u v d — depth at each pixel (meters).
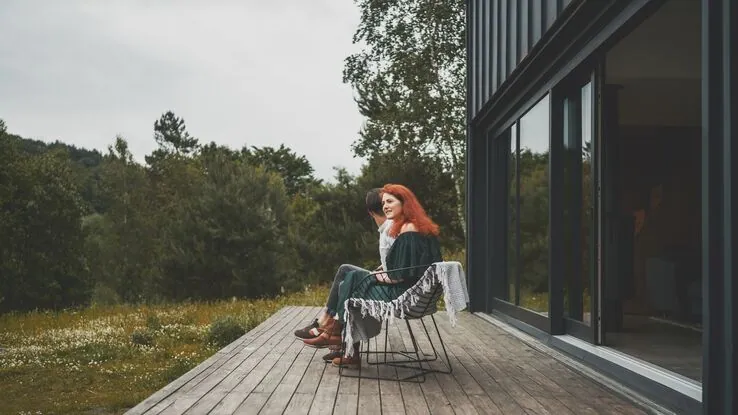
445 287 3.78
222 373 4.08
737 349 2.52
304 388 3.66
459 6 19.83
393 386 3.76
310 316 7.64
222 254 20.19
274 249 20.59
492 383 3.87
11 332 12.67
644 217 8.23
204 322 12.21
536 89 6.02
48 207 24.22
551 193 5.45
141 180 37.00
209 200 20.39
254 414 3.06
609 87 6.65
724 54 2.57
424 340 5.73
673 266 6.59
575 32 4.74
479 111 7.92
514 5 6.19
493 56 7.24
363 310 3.98
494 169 7.99
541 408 3.26
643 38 6.45
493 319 7.40
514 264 6.87
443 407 3.26
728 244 2.54
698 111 8.35
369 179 22.92
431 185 22.03
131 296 30.86
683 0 5.52
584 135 4.97
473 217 8.47
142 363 8.36
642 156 8.48
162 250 20.55
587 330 4.79
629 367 3.82
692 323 6.36
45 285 23.62
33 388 6.97
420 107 19.97
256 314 11.59
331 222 23.56
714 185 2.61
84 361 8.67
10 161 24.38
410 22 20.34
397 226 4.15
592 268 4.70
